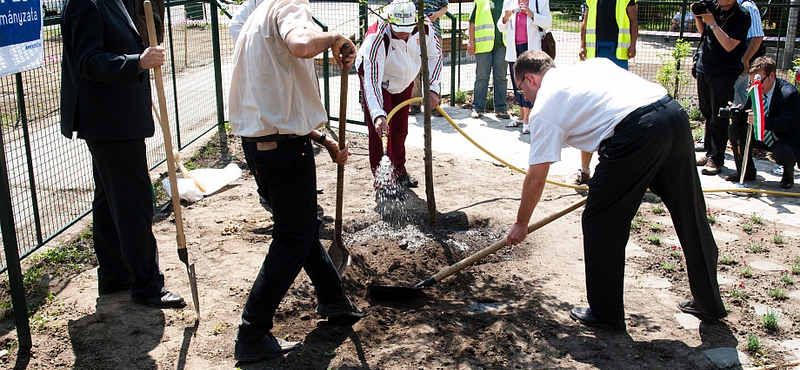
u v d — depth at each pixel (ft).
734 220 20.56
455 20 36.52
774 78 23.22
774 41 51.83
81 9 12.59
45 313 14.39
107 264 15.23
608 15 29.22
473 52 34.65
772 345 13.35
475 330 13.98
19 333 12.71
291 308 14.69
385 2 21.97
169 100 30.37
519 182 24.29
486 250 14.56
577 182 23.79
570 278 16.51
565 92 12.64
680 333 13.80
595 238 13.19
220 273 16.40
